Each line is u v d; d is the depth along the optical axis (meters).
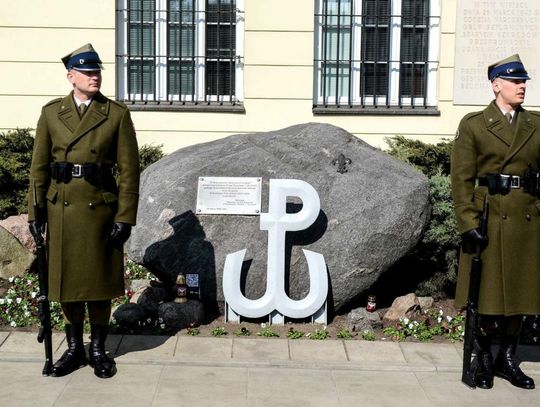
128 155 5.47
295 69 9.79
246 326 6.39
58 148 5.40
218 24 9.88
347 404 5.02
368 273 6.48
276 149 6.92
